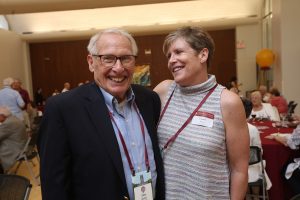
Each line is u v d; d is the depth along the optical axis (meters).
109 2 6.75
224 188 1.33
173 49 1.37
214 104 1.33
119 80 1.30
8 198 1.67
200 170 1.31
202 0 10.05
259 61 7.67
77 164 1.23
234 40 10.86
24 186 1.65
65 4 6.77
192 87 1.37
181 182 1.37
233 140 1.31
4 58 9.39
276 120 4.50
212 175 1.30
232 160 1.35
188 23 10.14
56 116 1.21
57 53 11.55
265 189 2.89
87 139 1.22
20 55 10.75
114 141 1.26
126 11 10.46
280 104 5.50
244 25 10.25
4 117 4.18
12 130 4.13
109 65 1.29
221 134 1.31
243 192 1.34
